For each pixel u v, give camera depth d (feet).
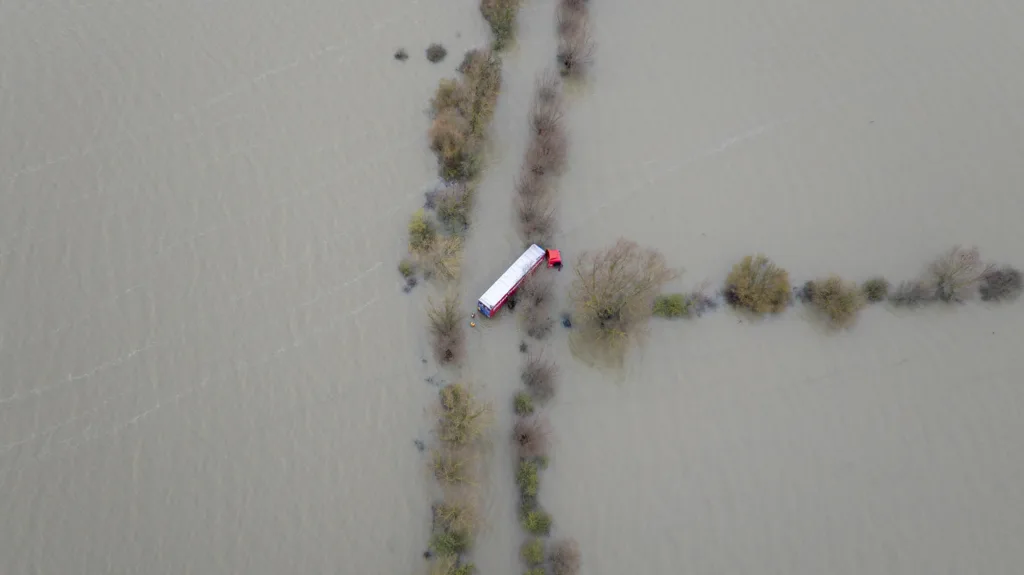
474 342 184.75
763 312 191.93
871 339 191.83
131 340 181.06
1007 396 185.47
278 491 165.27
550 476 169.68
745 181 215.92
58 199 200.03
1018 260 205.05
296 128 217.15
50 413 170.71
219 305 187.11
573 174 213.46
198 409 173.27
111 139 211.41
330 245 197.77
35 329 180.96
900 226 209.36
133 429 169.89
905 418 181.78
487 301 181.98
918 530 168.55
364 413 175.32
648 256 194.90
